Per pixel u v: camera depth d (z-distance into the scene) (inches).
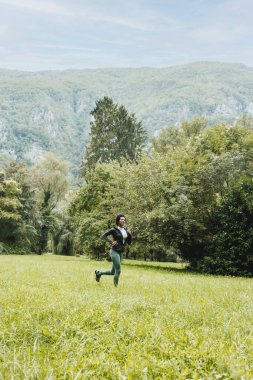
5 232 2123.5
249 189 965.2
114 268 480.7
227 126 1421.0
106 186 1433.3
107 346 190.4
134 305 295.9
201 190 1069.1
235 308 309.1
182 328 229.6
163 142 2310.5
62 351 182.1
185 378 151.9
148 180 1098.7
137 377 152.6
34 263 933.8
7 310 260.5
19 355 173.6
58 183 2655.0
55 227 2281.0
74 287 432.8
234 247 917.8
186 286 490.6
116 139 2561.5
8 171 2313.0
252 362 169.6
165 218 1010.1
